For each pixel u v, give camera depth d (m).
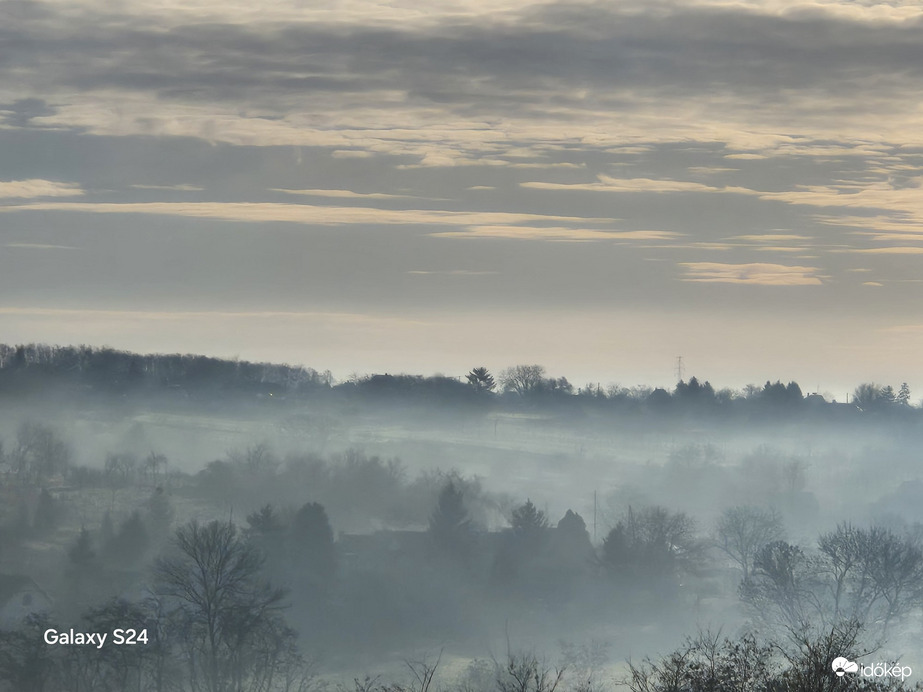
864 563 134.75
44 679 119.00
